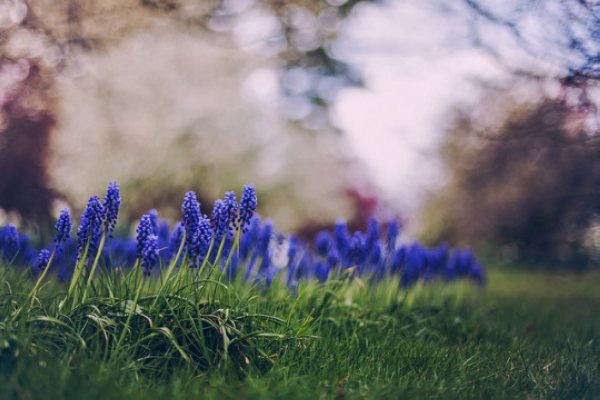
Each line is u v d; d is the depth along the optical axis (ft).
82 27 6.94
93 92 8.14
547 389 3.15
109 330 3.05
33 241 5.58
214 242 3.36
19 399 2.58
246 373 3.03
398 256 4.55
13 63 6.65
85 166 7.60
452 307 4.91
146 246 3.13
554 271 6.72
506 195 5.02
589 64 3.88
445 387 3.05
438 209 7.61
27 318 2.97
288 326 3.33
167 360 3.01
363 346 3.55
